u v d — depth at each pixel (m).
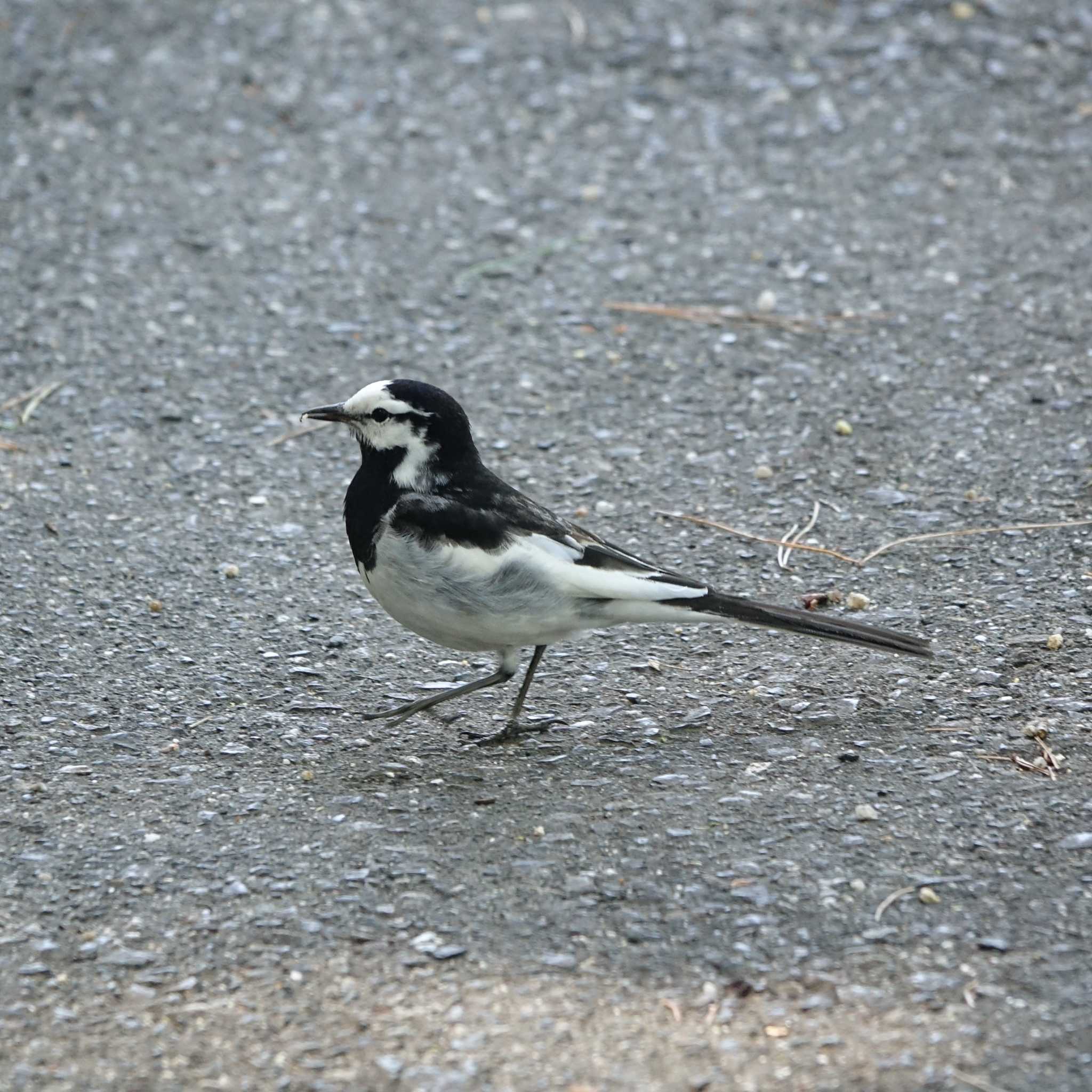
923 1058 6.65
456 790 8.81
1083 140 17.48
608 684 10.11
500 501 9.12
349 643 10.62
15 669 10.12
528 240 16.17
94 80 18.42
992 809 8.48
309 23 19.42
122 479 12.56
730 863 8.01
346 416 9.23
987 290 15.12
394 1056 6.70
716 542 11.75
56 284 15.27
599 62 18.83
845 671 10.12
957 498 12.18
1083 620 10.52
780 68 18.67
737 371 14.10
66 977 7.24
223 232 16.16
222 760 9.18
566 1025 6.89
